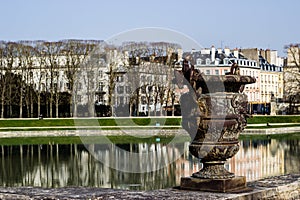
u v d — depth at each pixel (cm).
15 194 1039
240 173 2598
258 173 2597
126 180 2303
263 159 3344
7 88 7244
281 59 13538
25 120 6500
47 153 4081
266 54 12775
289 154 3694
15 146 4766
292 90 8712
